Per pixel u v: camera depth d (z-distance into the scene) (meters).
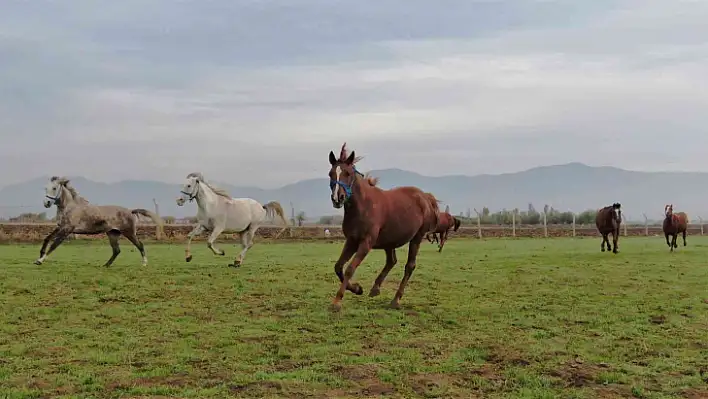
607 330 11.57
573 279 17.92
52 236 19.53
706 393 8.24
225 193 21.20
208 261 22.53
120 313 12.38
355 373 8.71
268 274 18.03
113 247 19.64
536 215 75.38
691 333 11.38
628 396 8.16
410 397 7.96
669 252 28.84
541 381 8.61
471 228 55.81
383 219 12.77
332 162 12.41
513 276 18.59
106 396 7.71
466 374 8.90
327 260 23.39
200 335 10.74
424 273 19.14
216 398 7.65
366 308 13.21
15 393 7.66
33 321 11.67
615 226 27.84
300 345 10.23
